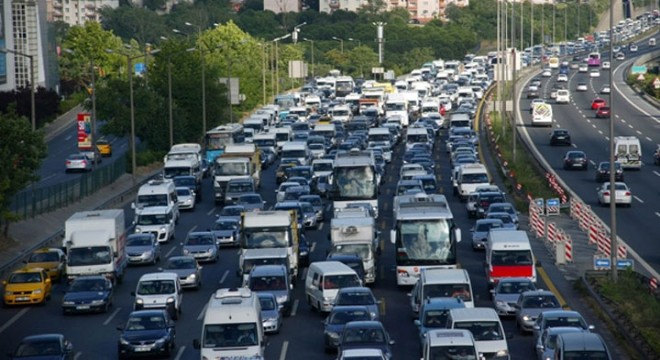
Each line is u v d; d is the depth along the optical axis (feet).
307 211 425.28
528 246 307.17
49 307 312.29
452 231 312.71
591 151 640.17
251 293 245.65
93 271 328.29
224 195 495.41
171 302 286.66
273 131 655.35
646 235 391.04
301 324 280.92
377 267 350.23
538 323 243.40
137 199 427.33
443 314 246.88
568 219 428.56
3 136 401.90
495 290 281.33
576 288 308.60
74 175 625.00
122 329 251.39
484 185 458.09
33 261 347.15
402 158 619.26
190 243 370.32
